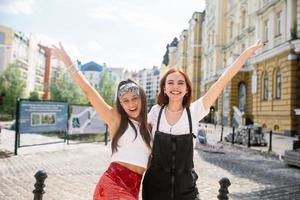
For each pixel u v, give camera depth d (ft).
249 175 27.30
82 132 45.57
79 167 28.04
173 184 7.79
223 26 130.62
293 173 28.94
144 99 8.42
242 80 104.47
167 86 8.32
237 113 87.30
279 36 73.72
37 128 37.47
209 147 44.83
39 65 320.29
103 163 30.58
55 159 31.94
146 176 8.19
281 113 70.33
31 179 22.68
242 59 8.77
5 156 32.24
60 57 8.55
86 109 46.19
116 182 7.95
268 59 77.66
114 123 8.46
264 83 81.66
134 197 7.98
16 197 18.26
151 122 8.58
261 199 19.80
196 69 175.22
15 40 261.03
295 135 66.08
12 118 160.15
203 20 173.17
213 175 26.78
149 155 8.35
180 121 8.14
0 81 170.40
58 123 41.52
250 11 99.55
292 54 66.49
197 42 175.01
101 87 178.09
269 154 40.70
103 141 52.42
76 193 19.60
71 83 146.72
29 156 33.06
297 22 65.10
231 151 44.34
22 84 176.45
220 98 117.29
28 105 35.76
